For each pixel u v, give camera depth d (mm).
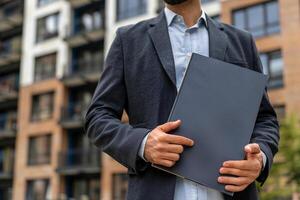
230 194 1571
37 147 29250
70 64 29484
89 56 29438
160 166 1606
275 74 21344
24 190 28891
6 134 30922
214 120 1678
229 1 22969
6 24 33469
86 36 28375
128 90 1879
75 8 30172
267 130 1869
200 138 1643
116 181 25766
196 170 1601
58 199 27359
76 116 28875
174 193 1696
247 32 2143
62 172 27359
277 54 21500
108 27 27812
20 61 32375
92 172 26984
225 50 1915
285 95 20797
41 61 30500
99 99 1886
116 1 27984
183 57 1868
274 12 21859
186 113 1679
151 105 1797
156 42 1886
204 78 1745
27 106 30234
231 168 1580
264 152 1706
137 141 1630
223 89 1735
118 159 1702
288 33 21266
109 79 1916
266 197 13727
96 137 1786
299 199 17531
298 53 20859
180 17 1951
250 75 1780
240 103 1718
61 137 28344
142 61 1876
